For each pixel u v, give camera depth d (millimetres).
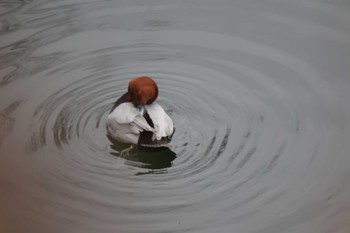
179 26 28906
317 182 20953
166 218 19469
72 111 24016
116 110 22172
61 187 20562
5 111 23906
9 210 19500
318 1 30047
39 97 24672
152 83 22344
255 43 27844
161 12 29734
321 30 28328
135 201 20109
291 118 23859
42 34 28297
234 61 26906
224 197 20344
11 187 20438
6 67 26312
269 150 22344
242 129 23328
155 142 21750
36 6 30047
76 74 26062
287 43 27734
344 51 27156
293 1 30172
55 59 26844
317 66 26469
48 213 19469
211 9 29938
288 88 25391
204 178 21094
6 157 21719
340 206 19953
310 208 19891
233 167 21547
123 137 21984
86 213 19547
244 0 30281
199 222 19344
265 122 23641
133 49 27609
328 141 22719
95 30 28594
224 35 28328
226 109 24312
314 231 19000
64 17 29344
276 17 29219
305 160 21891
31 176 20969
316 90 25250
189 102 24719
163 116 21938
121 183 20812
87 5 30125
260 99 24859
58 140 22562
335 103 24562
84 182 20812
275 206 19984
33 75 25891
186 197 20312
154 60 27031
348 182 20906
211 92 25250
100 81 25703
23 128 23094
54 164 21531
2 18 29234
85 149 22188
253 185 20828
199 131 23172
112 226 19109
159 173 21281
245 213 19703
